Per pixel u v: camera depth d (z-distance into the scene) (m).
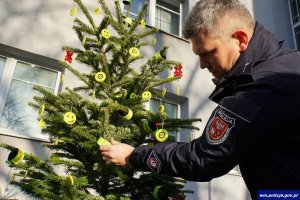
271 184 0.94
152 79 2.25
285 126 0.91
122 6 5.05
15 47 3.69
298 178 0.89
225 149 0.94
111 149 1.25
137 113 2.04
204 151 0.98
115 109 1.95
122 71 2.27
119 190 1.98
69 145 2.04
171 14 5.79
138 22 2.42
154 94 2.39
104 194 1.92
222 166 0.97
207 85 5.05
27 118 3.62
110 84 2.24
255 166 0.98
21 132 3.53
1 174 3.06
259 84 0.95
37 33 3.91
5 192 2.96
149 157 1.11
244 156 1.00
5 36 3.68
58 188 1.80
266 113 0.90
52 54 3.89
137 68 4.39
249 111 0.92
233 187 4.54
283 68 0.97
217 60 1.15
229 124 0.94
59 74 3.99
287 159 0.92
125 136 1.88
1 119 3.48
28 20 3.91
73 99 1.96
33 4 4.02
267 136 0.93
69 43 4.07
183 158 1.02
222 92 1.15
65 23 4.15
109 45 2.27
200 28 1.13
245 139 0.92
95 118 2.01
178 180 2.10
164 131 1.61
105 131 1.77
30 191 1.82
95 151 1.81
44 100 2.01
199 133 4.55
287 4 7.11
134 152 1.18
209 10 1.13
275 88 0.92
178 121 2.01
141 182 1.95
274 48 1.08
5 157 3.15
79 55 2.33
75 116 1.83
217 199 4.32
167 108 4.73
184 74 4.93
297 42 6.69
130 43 2.25
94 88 2.22
